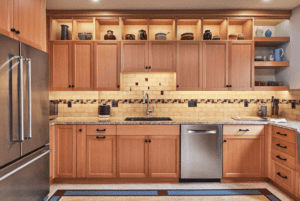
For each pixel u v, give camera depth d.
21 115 1.51
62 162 2.56
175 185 2.53
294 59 2.70
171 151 2.54
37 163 1.86
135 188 2.45
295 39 2.68
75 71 2.81
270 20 2.89
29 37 1.83
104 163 2.55
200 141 2.52
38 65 1.84
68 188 2.46
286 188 2.22
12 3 1.60
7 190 1.45
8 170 1.44
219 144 2.52
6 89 1.42
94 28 2.83
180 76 2.81
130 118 2.96
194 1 2.54
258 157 2.55
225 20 2.85
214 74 2.81
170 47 2.81
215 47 2.81
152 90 3.09
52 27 2.84
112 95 3.10
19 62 1.54
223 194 2.29
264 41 2.84
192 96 3.09
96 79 2.81
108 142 2.54
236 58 2.81
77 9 2.76
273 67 3.04
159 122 2.51
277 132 2.37
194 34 3.08
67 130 2.56
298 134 2.02
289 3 2.58
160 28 3.08
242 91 3.09
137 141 2.54
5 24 1.52
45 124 1.97
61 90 2.81
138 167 2.54
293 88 2.71
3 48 1.40
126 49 2.81
